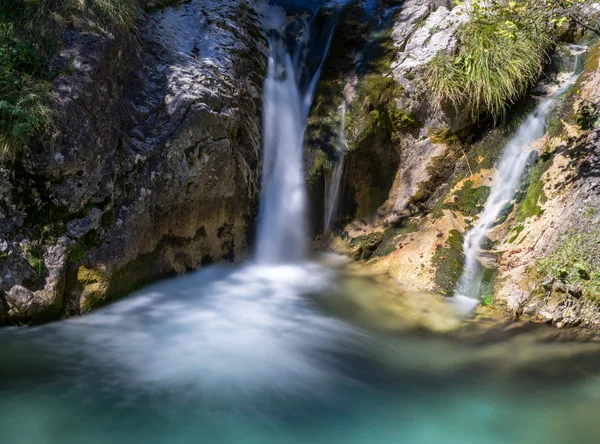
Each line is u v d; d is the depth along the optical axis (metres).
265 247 6.39
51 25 4.89
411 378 4.24
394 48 6.85
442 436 3.64
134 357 4.42
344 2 7.84
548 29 6.10
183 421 3.71
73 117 4.69
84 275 4.84
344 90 6.81
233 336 4.79
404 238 6.06
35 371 4.20
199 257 5.94
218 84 5.89
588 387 4.06
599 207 4.96
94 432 3.59
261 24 7.39
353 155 6.43
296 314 5.23
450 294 5.29
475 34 6.27
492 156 6.20
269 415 3.81
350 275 5.94
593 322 4.61
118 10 5.37
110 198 4.99
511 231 5.57
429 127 6.47
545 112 6.01
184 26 6.39
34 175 4.59
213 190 5.77
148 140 5.31
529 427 3.70
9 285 4.48
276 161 6.59
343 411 3.88
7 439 3.50
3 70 4.54
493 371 4.29
